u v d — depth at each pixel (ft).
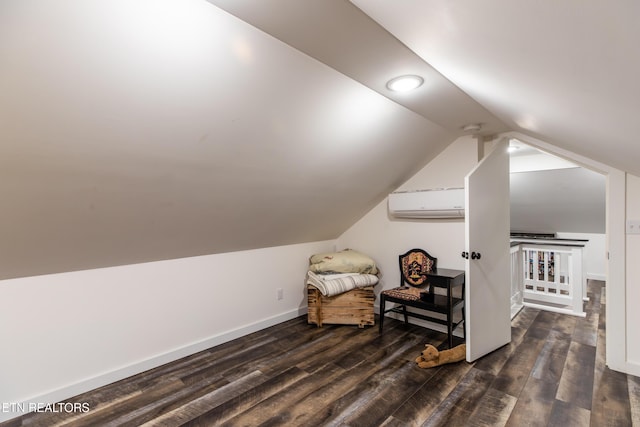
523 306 12.91
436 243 10.30
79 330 6.81
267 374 7.52
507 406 6.22
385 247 11.72
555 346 9.03
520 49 2.71
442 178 10.11
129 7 3.27
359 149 7.79
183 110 4.64
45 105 3.74
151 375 7.54
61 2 2.99
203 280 8.89
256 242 9.86
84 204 5.38
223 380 7.28
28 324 6.21
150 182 5.62
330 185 8.78
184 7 3.48
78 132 4.22
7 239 5.26
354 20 3.73
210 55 4.09
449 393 6.68
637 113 3.05
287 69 4.80
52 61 3.38
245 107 5.09
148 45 3.67
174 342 8.33
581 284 11.76
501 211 9.06
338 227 12.17
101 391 6.89
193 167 5.77
